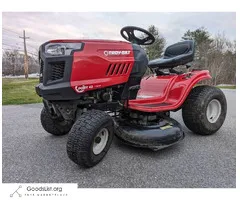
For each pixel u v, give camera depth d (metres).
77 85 1.76
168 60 2.79
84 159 1.75
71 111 1.96
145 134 2.10
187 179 1.73
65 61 1.72
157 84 2.78
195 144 2.46
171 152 2.24
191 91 2.76
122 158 2.08
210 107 2.83
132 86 2.20
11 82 9.35
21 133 2.78
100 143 1.93
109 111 2.24
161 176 1.77
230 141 2.57
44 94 1.73
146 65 2.28
